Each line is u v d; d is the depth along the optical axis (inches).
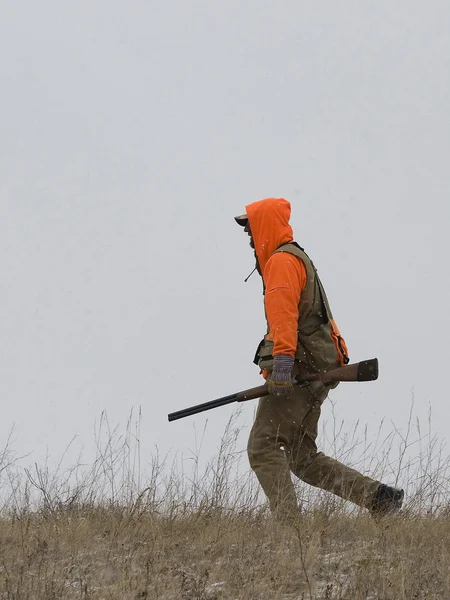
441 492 807.7
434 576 636.1
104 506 844.0
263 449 829.2
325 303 839.7
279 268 818.8
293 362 815.7
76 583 650.8
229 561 680.4
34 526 777.6
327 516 772.0
